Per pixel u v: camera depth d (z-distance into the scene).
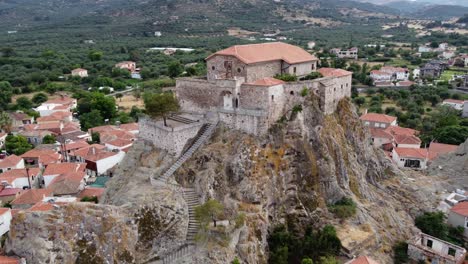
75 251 55.94
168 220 61.53
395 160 118.69
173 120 78.94
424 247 73.25
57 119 157.88
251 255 59.75
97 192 95.31
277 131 74.19
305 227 69.38
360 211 74.00
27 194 91.19
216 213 60.53
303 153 74.00
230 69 80.69
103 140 133.50
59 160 118.81
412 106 172.25
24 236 56.34
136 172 72.44
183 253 59.22
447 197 95.31
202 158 70.12
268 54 83.50
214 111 76.12
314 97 79.19
